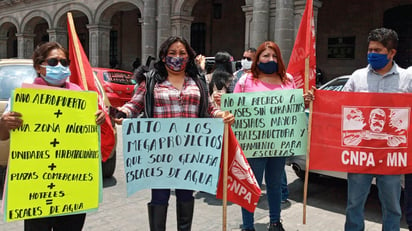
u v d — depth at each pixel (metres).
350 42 17.77
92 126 2.80
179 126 3.18
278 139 4.00
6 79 5.70
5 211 2.56
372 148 3.62
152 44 17.86
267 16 13.60
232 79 5.20
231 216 4.76
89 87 3.28
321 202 5.41
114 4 20.20
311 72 4.29
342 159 3.74
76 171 2.76
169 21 17.19
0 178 5.73
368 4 17.17
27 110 2.58
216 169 3.21
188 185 3.23
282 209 5.07
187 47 3.24
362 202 3.63
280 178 4.11
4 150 4.93
